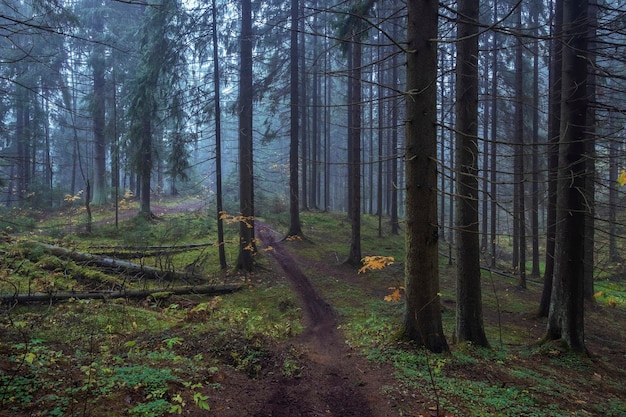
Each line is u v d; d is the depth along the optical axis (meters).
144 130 18.70
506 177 25.84
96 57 22.00
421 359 6.39
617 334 11.64
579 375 7.54
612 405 5.89
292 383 5.66
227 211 24.20
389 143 27.58
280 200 30.02
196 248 18.61
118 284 12.47
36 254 13.16
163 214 25.64
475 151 8.38
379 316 11.62
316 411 4.77
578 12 8.20
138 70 18.48
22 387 3.88
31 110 22.72
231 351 6.52
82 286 11.75
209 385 4.99
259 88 18.56
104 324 8.22
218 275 15.11
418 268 6.81
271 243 19.56
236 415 4.36
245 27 15.80
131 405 3.99
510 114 19.09
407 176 6.78
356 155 17.17
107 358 5.29
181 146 17.02
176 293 12.70
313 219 25.91
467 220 8.54
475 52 8.32
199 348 6.52
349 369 6.35
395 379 5.74
